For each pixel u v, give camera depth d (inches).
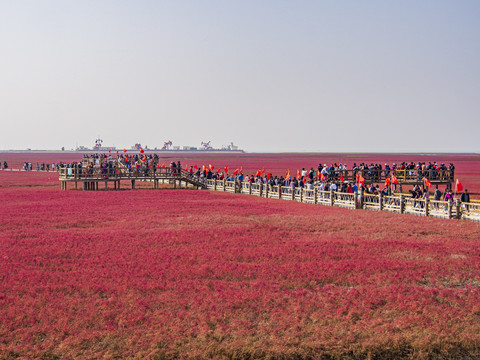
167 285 768.9
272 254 960.9
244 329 619.2
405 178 2009.1
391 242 1069.1
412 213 1508.4
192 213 1540.4
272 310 676.1
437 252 976.3
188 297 721.0
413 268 862.5
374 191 1740.9
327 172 1994.3
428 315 658.8
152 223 1336.1
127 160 2615.7
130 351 567.2
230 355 563.8
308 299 713.6
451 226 1259.2
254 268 863.7
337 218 1411.2
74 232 1192.2
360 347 583.2
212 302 700.7
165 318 647.1
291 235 1165.7
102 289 748.0
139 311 666.8
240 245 1049.5
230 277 817.5
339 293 737.6
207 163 6786.4
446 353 575.5
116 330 613.3
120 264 887.1
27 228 1245.7
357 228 1248.8
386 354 574.9
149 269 855.7
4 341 586.9
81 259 922.7
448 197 1510.8
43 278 801.6
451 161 7824.8
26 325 627.2
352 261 909.2
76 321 636.1
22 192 2265.0
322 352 572.7
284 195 1993.1
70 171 2378.2
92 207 1684.3
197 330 616.7
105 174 2423.7
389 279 800.9
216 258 933.8
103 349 572.1
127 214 1513.3
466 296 722.8
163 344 584.1
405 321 642.2
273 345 582.6
